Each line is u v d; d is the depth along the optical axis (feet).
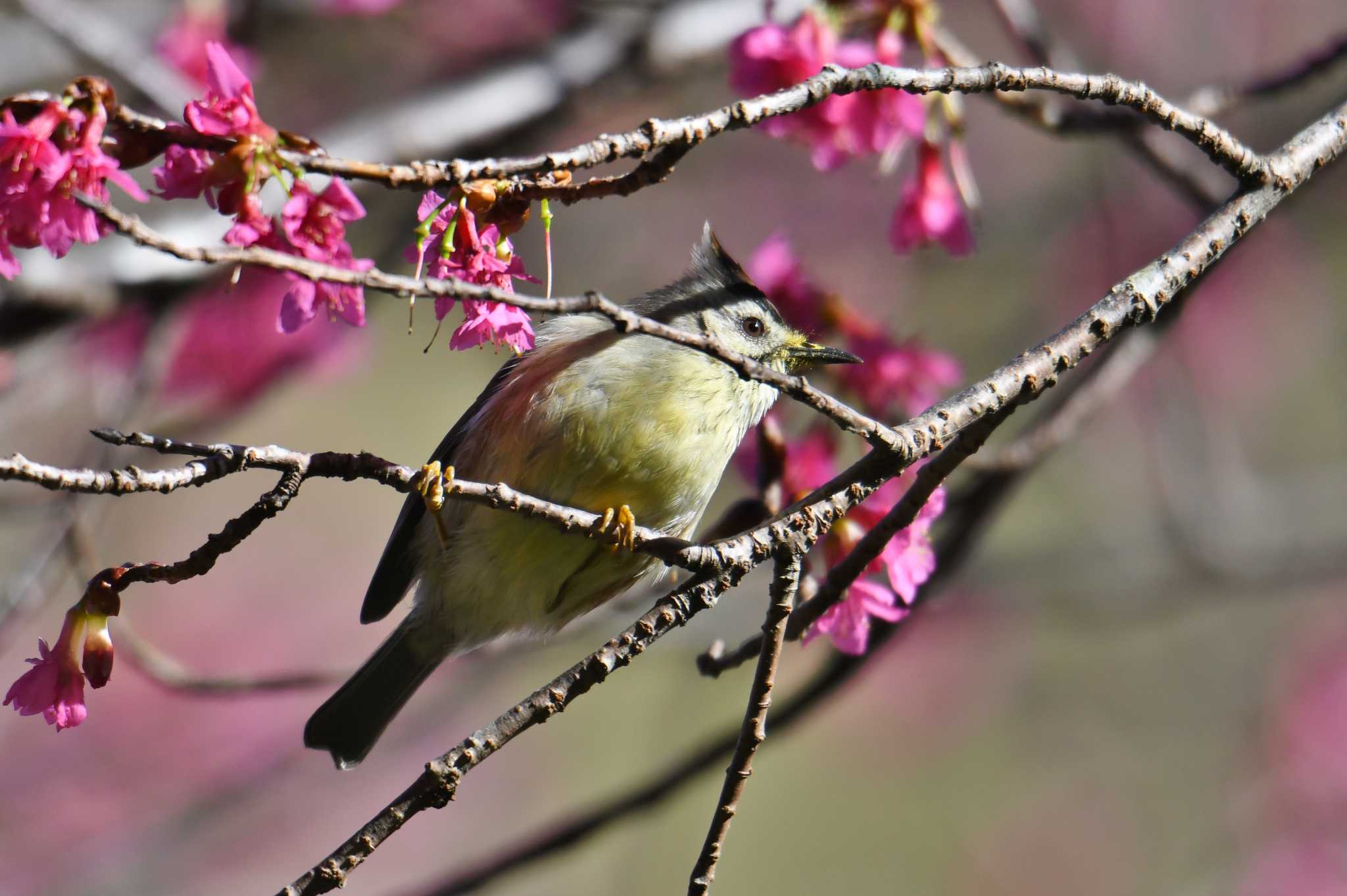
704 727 48.44
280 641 51.06
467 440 22.41
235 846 45.91
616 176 14.98
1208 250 16.90
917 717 51.19
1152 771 50.08
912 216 23.02
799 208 49.47
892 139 21.79
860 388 24.99
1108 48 48.24
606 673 15.11
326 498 54.29
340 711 23.59
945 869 49.24
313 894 14.39
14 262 13.20
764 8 22.77
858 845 49.93
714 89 47.03
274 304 34.47
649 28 36.78
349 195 13.99
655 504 21.94
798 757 51.39
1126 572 45.29
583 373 21.48
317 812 46.96
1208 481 44.91
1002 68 15.76
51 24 28.32
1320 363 49.24
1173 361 45.85
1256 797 48.93
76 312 31.71
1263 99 23.15
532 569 21.95
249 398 35.09
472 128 35.86
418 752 47.98
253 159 13.79
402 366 54.08
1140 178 48.47
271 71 45.03
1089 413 26.30
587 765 49.11
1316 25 47.39
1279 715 49.73
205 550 14.67
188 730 47.32
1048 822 49.73
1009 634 50.08
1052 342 16.37
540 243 47.32
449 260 14.69
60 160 13.12
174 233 32.99
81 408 40.45
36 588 26.66
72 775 45.91
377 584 23.68
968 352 47.85
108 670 15.14
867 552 17.53
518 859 23.79
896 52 21.71
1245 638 51.21
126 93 33.78
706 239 25.13
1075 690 51.19
